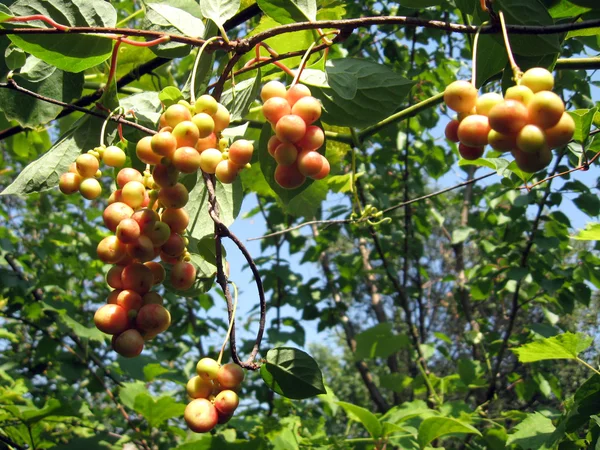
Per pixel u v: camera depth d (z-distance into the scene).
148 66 0.31
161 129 0.18
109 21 0.22
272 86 0.18
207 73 0.22
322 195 0.29
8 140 0.48
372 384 0.75
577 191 0.52
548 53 0.18
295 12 0.21
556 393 0.62
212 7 0.21
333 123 0.21
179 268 0.18
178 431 0.45
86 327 0.55
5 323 0.66
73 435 0.55
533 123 0.14
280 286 0.68
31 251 0.66
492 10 0.18
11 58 0.24
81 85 0.26
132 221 0.17
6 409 0.38
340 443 0.43
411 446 0.39
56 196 0.90
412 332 0.66
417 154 0.77
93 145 0.23
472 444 0.53
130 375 0.50
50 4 0.21
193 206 0.23
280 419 0.51
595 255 0.58
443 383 0.58
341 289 0.75
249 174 0.33
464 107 0.16
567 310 0.58
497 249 0.60
